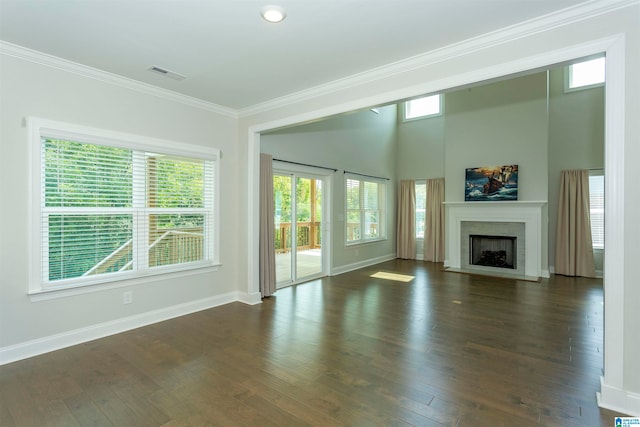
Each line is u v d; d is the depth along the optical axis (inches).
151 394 93.7
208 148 170.9
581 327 145.1
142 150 146.3
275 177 213.9
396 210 348.8
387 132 330.0
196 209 168.1
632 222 82.7
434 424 80.4
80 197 129.3
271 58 119.5
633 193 82.5
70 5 87.7
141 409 86.8
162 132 152.3
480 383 99.0
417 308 173.5
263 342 129.4
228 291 183.9
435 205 319.0
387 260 329.7
